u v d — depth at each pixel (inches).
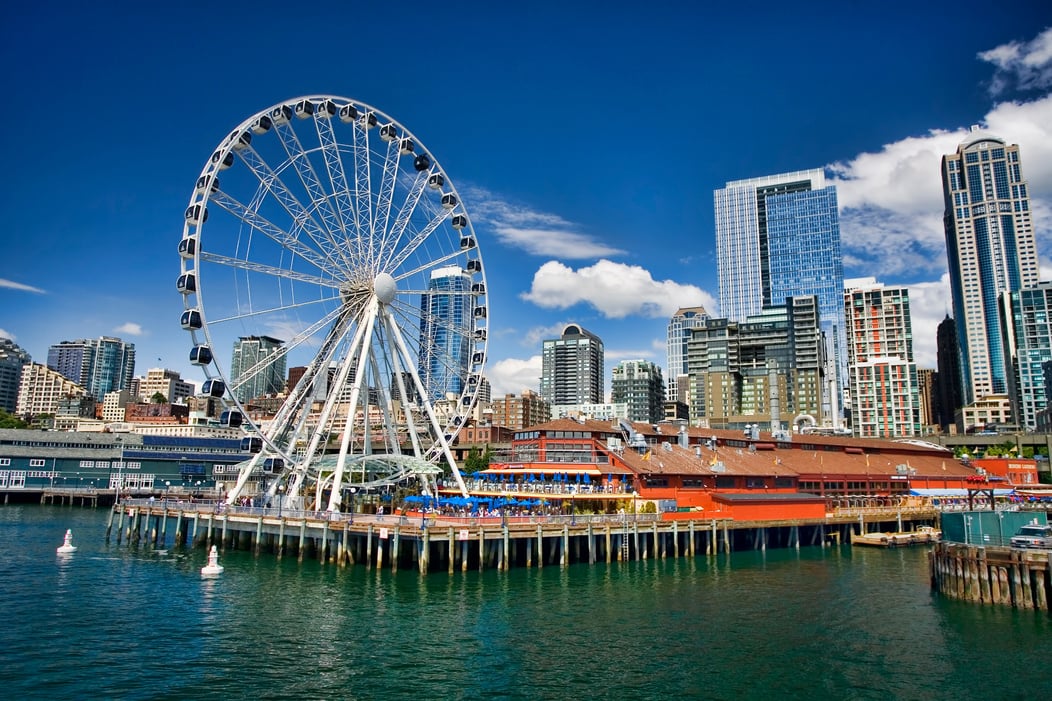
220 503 2955.2
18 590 2053.4
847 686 1366.9
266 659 1457.9
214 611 1829.5
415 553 2504.9
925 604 2022.6
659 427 4291.3
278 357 2780.5
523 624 1756.9
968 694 1330.0
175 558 2635.3
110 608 1851.6
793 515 3599.9
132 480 6067.9
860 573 2598.4
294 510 2679.6
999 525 2197.3
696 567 2679.6
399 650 1529.3
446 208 3442.4
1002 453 6560.0
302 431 3063.5
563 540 2544.3
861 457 5123.0
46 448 5782.5
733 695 1315.2
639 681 1376.7
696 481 3631.9
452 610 1866.4
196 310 2498.8
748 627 1775.3
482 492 3218.5
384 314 3061.0
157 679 1334.9
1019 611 1878.7
